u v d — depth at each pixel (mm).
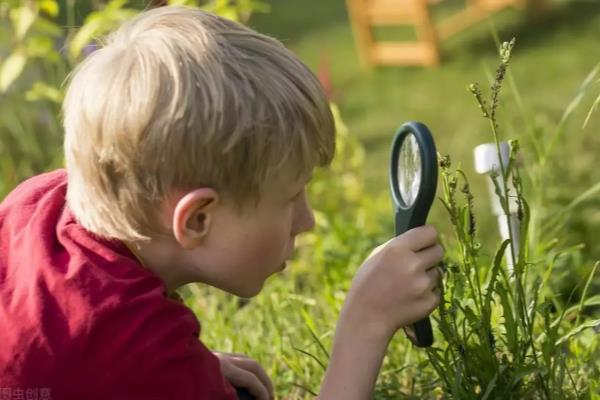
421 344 2586
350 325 2535
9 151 6008
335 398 2508
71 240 2416
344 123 9148
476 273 2777
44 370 2266
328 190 5996
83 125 2385
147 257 2451
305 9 12016
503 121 7980
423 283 2486
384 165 8180
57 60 5355
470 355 2793
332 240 5102
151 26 2471
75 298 2293
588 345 3332
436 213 6516
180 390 2275
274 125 2328
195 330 2354
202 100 2303
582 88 3744
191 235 2367
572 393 2984
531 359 3008
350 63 10484
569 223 5160
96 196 2400
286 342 3760
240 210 2369
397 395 3180
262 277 2488
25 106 6043
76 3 6742
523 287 3023
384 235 5129
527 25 10523
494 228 6359
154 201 2355
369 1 10289
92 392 2266
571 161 6207
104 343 2264
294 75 2398
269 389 3074
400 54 10234
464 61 10141
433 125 8789
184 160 2305
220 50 2371
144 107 2309
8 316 2328
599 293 4465
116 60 2400
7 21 5980
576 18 10523
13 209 2637
